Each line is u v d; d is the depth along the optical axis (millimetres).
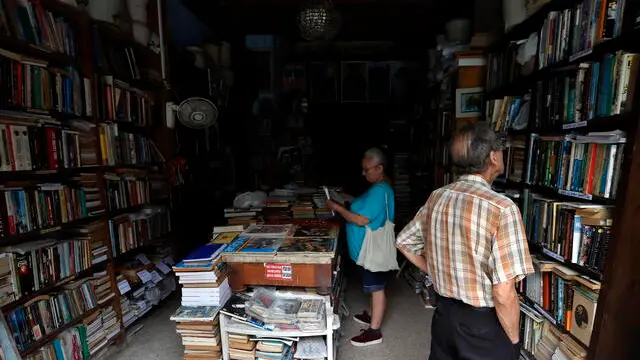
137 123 2979
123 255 3055
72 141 2213
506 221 1182
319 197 3600
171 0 3729
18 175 2062
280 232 2547
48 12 2055
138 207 3168
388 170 6113
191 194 3977
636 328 1369
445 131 3592
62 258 2100
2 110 1782
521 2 2393
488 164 1298
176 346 2619
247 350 2018
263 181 5691
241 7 4246
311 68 5965
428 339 2680
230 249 2168
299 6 4164
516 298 1196
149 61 3182
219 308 2053
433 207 1397
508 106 2389
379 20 4734
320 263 2059
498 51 2678
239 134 5531
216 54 4492
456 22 3426
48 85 2021
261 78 5602
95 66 2498
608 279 1407
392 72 5926
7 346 1530
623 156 1389
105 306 2465
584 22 1611
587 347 1547
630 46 1447
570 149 1707
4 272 1740
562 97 1777
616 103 1409
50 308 2012
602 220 1518
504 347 1264
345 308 3105
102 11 2605
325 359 2035
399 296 3439
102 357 2420
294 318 1988
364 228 2516
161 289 3234
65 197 2160
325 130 6426
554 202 1804
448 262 1317
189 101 3320
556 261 1859
